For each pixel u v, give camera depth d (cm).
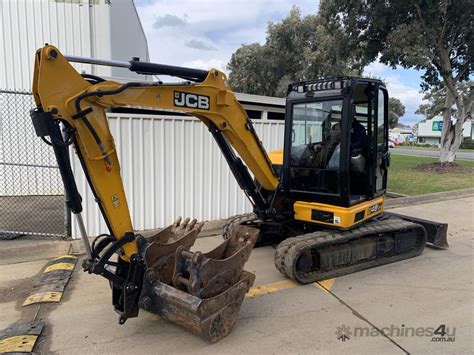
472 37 1433
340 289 436
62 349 313
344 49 1562
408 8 1323
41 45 933
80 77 284
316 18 2358
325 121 475
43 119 268
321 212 475
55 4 930
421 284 452
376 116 480
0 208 784
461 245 610
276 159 563
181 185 696
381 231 500
